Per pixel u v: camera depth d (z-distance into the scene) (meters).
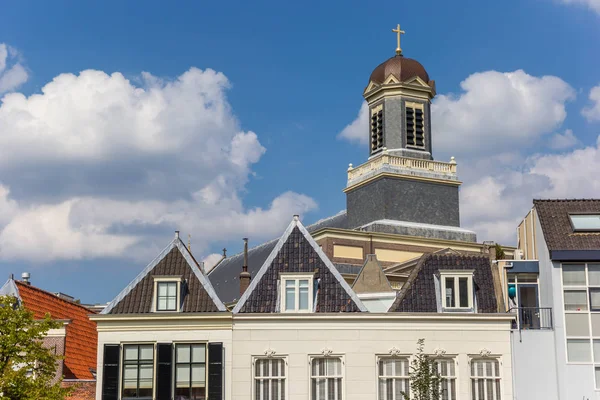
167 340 39.72
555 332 40.62
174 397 39.25
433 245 82.00
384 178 84.19
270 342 39.84
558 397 40.03
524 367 40.44
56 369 40.19
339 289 41.03
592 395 39.94
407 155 85.25
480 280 42.16
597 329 40.53
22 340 36.81
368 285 53.91
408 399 37.88
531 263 43.47
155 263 41.41
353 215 87.12
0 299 37.81
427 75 87.00
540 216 43.28
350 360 39.84
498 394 40.25
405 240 81.00
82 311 49.31
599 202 43.84
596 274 41.06
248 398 39.31
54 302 46.84
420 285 41.75
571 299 40.94
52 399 35.75
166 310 40.06
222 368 39.34
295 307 40.47
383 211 83.69
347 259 78.50
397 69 86.06
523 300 43.28
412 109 86.25
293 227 42.72
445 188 85.94
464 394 39.97
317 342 39.91
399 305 41.00
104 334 39.78
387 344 40.06
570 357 40.38
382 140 86.06
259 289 40.94
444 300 41.25
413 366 39.84
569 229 42.31
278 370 39.88
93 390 41.84
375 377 39.75
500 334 40.72
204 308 40.12
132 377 39.50
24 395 35.69
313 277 40.88
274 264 41.62
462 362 40.25
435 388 38.72
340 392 39.72
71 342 46.50
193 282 40.97
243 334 39.88
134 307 40.12
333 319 40.06
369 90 87.50
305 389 39.50
